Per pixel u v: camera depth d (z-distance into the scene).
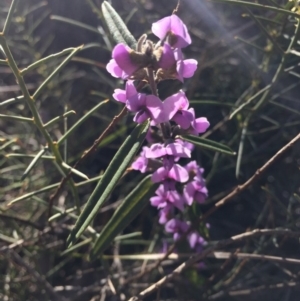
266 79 0.21
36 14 0.31
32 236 0.22
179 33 0.12
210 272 0.24
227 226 0.26
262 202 0.26
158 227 0.23
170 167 0.12
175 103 0.12
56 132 0.27
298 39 0.18
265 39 0.24
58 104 0.28
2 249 0.19
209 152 0.26
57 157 0.15
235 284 0.21
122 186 0.27
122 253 0.25
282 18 0.20
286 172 0.25
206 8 0.24
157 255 0.19
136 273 0.22
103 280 0.20
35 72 0.30
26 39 0.28
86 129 0.28
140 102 0.12
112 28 0.13
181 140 0.14
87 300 0.23
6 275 0.23
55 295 0.19
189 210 0.18
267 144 0.24
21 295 0.22
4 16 0.31
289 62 0.20
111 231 0.15
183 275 0.21
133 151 0.11
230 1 0.14
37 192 0.15
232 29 0.26
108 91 0.29
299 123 0.22
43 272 0.24
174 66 0.12
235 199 0.26
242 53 0.20
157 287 0.16
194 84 0.24
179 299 0.20
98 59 0.30
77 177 0.26
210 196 0.26
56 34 0.30
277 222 0.24
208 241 0.19
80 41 0.30
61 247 0.23
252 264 0.22
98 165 0.28
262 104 0.19
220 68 0.27
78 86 0.30
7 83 0.31
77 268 0.25
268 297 0.22
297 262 0.16
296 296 0.23
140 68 0.11
